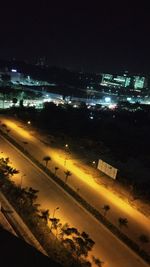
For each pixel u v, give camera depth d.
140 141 141.62
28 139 114.62
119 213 67.75
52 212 62.44
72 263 45.56
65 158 97.56
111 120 180.88
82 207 66.25
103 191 77.56
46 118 150.38
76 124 149.38
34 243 48.47
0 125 129.38
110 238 56.66
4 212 55.53
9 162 85.19
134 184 84.38
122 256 51.84
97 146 117.00
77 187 76.88
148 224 65.44
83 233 54.16
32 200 63.59
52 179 78.50
